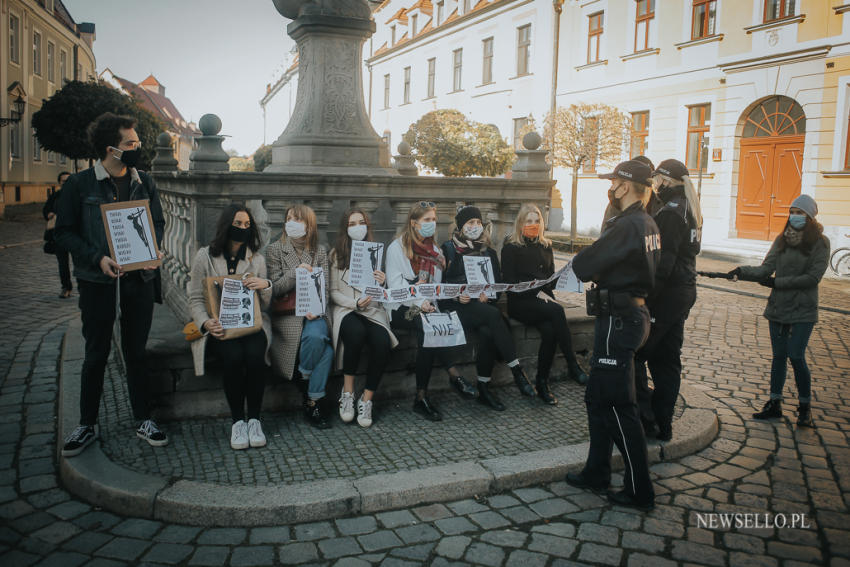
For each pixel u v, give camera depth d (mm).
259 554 2748
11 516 3029
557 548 2854
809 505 3324
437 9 31609
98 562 2662
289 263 4164
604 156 16938
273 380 4258
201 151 4656
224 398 4125
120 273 3471
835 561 2803
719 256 15523
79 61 37125
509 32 25484
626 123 17281
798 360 4422
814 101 14352
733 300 9984
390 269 4512
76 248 3455
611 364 3221
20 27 26547
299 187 4754
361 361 4492
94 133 3494
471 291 4551
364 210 4793
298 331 4074
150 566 2645
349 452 3705
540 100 23766
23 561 2656
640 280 3180
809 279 4332
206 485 3152
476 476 3363
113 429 3865
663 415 3941
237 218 3842
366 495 3131
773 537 2992
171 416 4012
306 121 5727
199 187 4453
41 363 5523
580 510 3221
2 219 22531
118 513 3076
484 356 4527
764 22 15352
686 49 17578
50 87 31016
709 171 17188
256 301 3814
